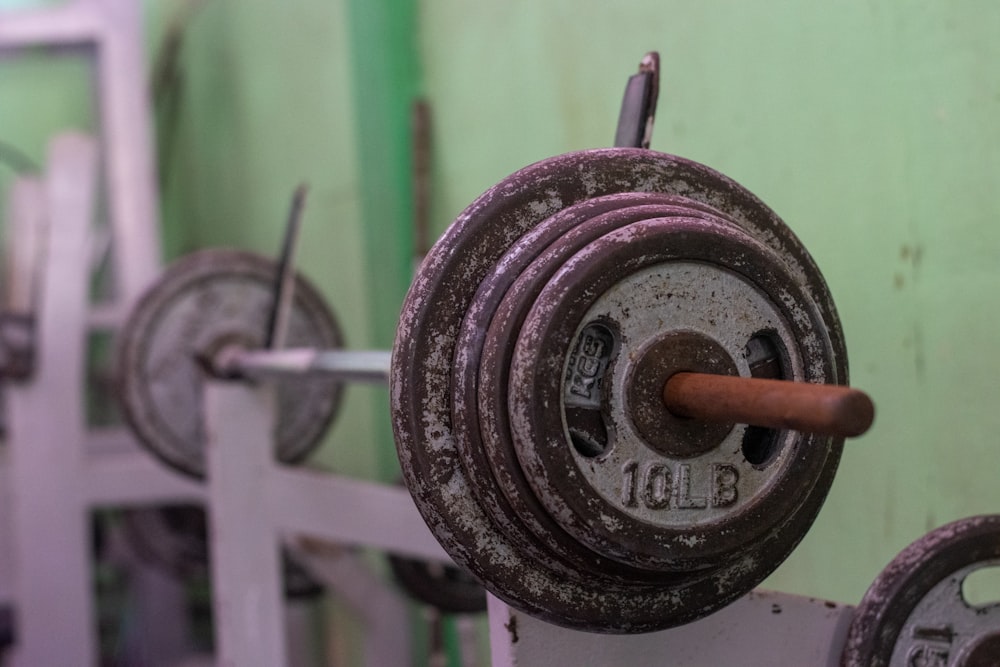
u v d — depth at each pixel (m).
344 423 2.27
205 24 3.09
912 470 1.00
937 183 0.96
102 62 2.81
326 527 1.27
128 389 1.63
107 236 2.84
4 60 3.68
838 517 1.10
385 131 1.96
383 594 1.79
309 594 1.90
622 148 0.69
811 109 1.09
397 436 0.64
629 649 0.71
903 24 0.98
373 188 2.00
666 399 0.61
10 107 3.72
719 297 0.63
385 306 2.00
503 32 1.66
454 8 1.80
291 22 2.41
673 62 1.29
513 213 0.65
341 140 2.18
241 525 1.30
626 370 0.61
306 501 1.29
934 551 0.71
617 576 0.63
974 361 0.93
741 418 0.57
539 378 0.58
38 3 3.60
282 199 2.59
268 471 1.32
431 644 1.62
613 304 0.60
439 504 0.64
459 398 0.62
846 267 1.06
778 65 1.13
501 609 0.68
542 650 0.69
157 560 2.27
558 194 0.66
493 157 1.72
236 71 2.85
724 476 0.63
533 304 0.60
